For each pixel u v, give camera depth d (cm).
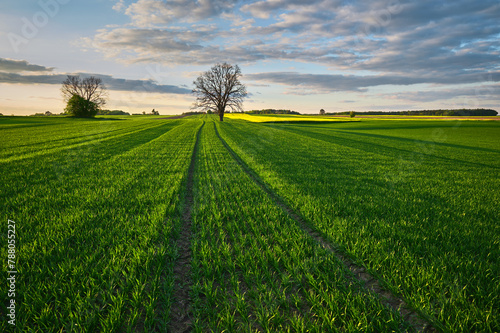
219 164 1436
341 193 845
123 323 290
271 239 509
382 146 2750
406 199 785
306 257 443
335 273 379
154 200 737
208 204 735
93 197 727
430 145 2942
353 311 303
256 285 373
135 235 491
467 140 3603
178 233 525
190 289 362
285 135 3722
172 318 311
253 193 861
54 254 413
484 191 918
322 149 2239
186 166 1302
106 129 3900
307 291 359
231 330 290
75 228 502
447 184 1034
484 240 482
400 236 502
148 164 1330
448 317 292
